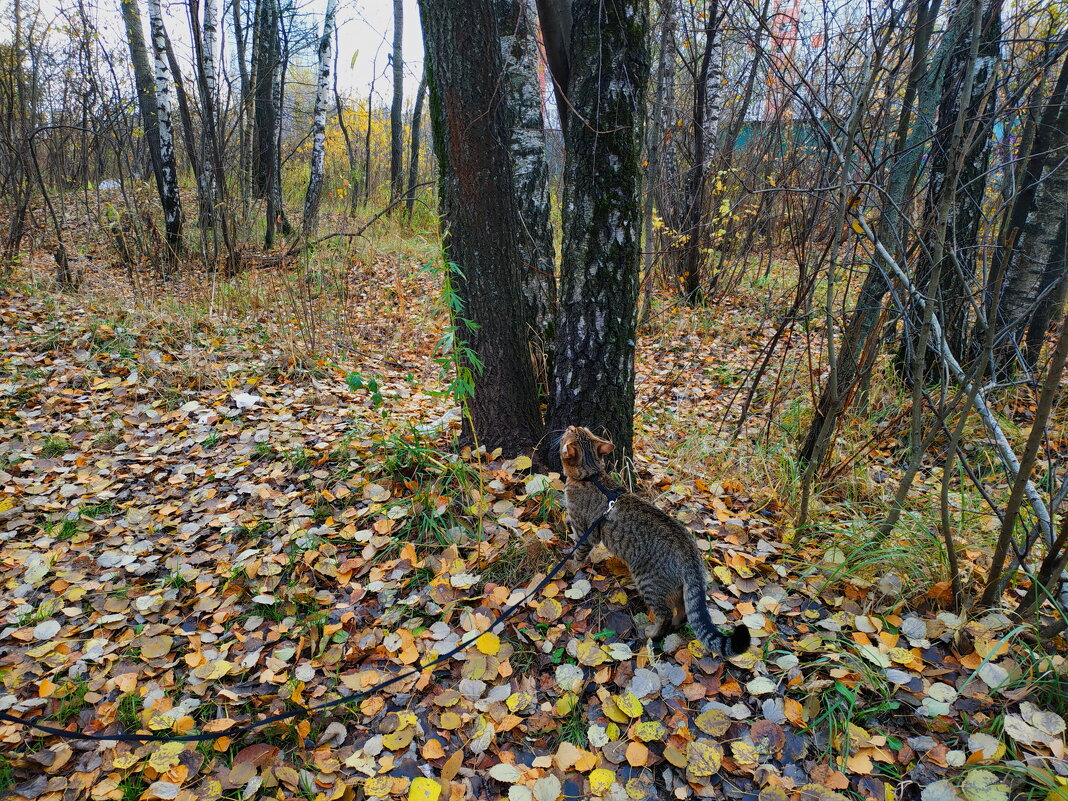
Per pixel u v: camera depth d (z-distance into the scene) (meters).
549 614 3.25
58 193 15.41
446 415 5.45
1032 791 2.27
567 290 4.07
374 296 9.79
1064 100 5.02
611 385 4.11
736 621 3.12
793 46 4.26
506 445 4.42
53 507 4.53
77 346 6.87
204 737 2.63
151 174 17.73
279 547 3.91
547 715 2.80
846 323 4.84
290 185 17.22
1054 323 6.16
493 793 2.54
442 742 2.75
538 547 3.62
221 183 10.31
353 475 4.50
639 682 2.83
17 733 2.90
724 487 4.45
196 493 4.64
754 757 2.48
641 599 3.29
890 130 4.50
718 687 2.81
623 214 3.86
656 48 9.39
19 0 12.39
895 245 3.63
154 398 6.08
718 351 7.77
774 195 7.84
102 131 10.96
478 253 4.10
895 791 2.37
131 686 3.11
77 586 3.80
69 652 3.36
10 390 5.98
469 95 3.77
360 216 14.09
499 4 4.77
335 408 5.82
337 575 3.66
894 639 2.92
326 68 11.85
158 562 4.02
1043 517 2.92
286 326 7.73
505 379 4.33
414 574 3.64
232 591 3.67
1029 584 3.29
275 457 4.96
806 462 4.55
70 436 5.47
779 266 9.91
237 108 13.10
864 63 3.59
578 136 3.83
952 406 3.11
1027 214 5.34
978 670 2.57
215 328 7.61
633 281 4.03
